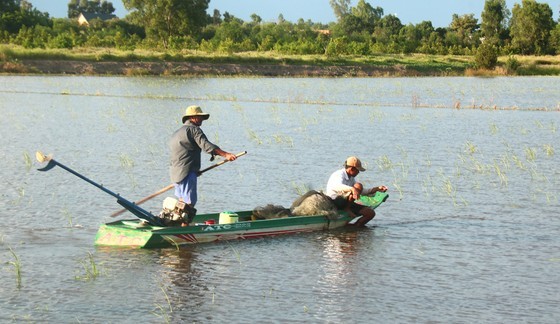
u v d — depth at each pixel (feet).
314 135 127.44
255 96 213.87
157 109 170.09
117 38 393.70
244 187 82.43
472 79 326.44
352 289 49.24
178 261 54.90
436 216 70.90
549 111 177.17
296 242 61.05
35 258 54.85
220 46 393.09
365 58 391.45
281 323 43.16
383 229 65.92
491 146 117.19
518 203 76.59
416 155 107.24
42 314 43.93
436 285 50.29
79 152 105.19
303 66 349.61
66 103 180.34
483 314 45.01
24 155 100.01
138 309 45.09
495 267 54.54
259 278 51.31
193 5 428.15
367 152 109.40
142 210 60.03
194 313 44.55
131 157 101.65
